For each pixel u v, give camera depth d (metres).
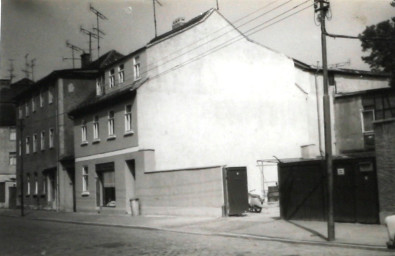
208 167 21.66
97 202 30.05
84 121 32.16
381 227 14.62
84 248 13.87
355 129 32.75
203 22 29.05
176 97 27.41
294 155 31.64
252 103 30.30
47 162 37.62
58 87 35.66
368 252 11.07
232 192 21.12
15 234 19.12
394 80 30.98
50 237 17.39
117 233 17.91
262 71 31.14
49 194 37.25
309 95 34.50
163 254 11.96
